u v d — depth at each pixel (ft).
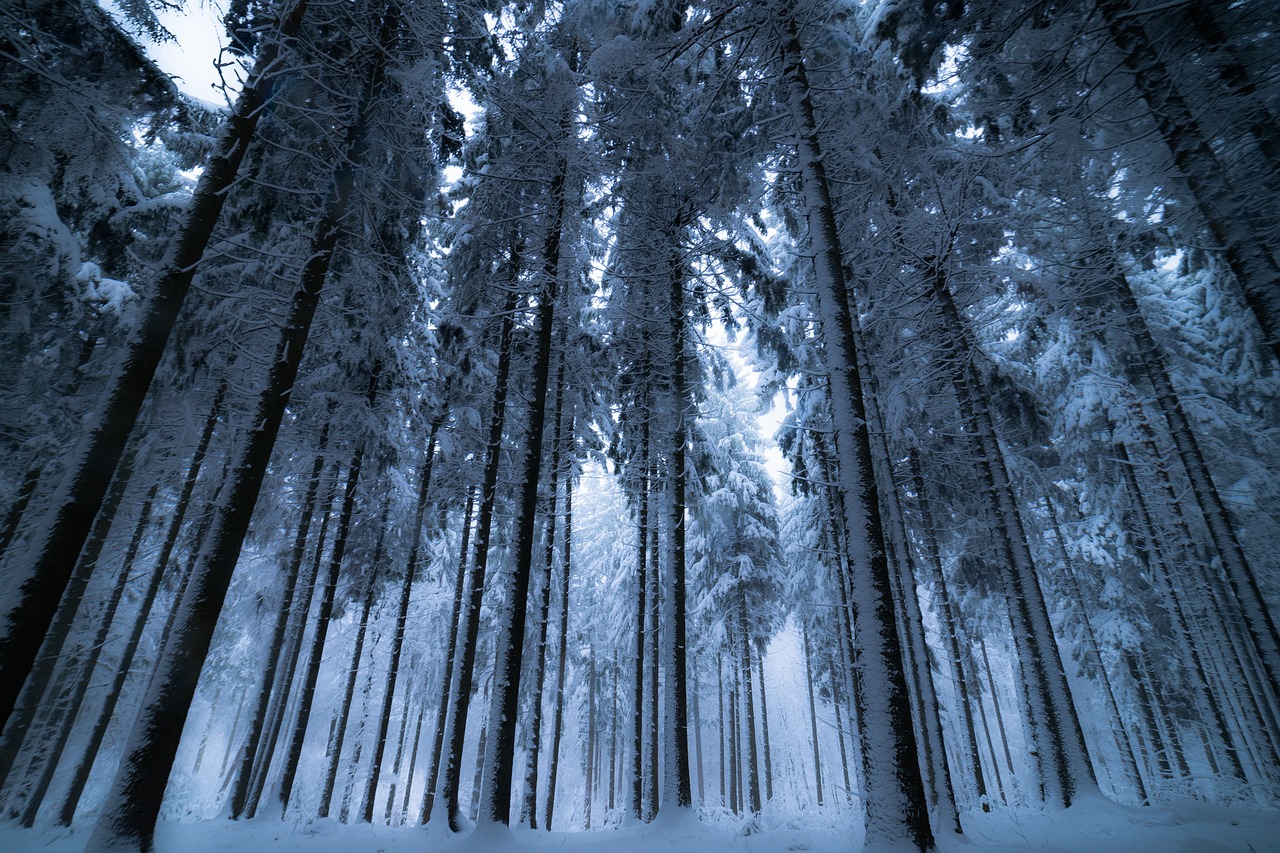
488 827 27.53
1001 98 29.32
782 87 33.47
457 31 35.76
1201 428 54.70
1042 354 63.21
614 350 51.37
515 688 30.48
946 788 29.35
